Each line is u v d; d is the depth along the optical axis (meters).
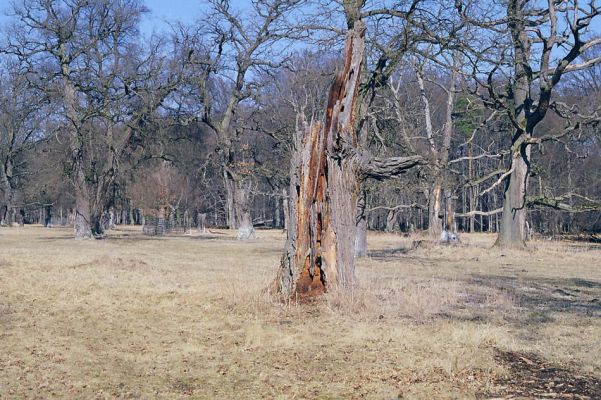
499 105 28.06
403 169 13.05
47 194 65.69
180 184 61.06
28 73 40.53
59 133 49.25
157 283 16.34
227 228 72.12
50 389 7.88
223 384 8.04
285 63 36.78
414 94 40.16
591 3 24.14
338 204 12.89
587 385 7.69
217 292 14.55
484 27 19.31
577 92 46.34
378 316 11.76
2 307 13.05
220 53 41.16
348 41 12.85
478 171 57.47
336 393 7.62
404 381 8.00
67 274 18.12
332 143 12.80
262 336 10.33
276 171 42.28
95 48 41.09
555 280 18.67
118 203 74.56
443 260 25.77
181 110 42.25
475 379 8.00
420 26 18.22
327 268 12.88
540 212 53.00
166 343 10.09
